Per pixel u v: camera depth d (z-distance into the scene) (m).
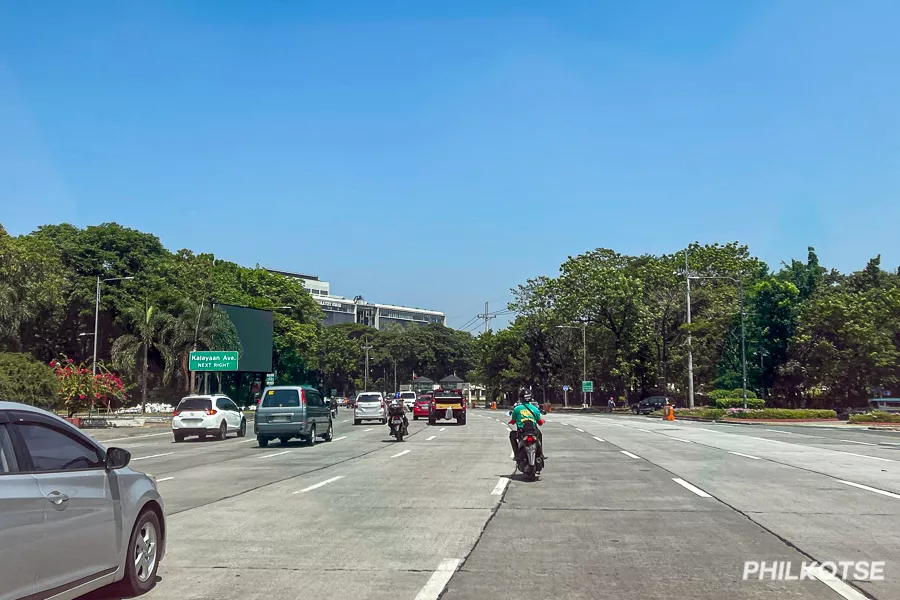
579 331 83.69
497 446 24.81
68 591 5.75
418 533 9.72
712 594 6.80
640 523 10.33
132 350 49.88
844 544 8.90
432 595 6.80
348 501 12.54
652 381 70.12
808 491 13.44
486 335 103.50
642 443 25.83
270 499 12.82
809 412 46.78
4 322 42.16
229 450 24.61
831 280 67.69
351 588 7.06
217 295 61.59
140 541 6.98
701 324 56.50
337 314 157.88
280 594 6.87
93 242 58.22
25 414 5.88
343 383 114.62
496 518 10.80
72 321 57.00
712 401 57.34
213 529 10.08
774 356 56.12
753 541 9.09
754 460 19.41
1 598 5.00
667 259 70.44
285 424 25.48
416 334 120.81
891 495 12.90
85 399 38.56
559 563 8.02
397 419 27.59
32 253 44.31
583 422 44.12
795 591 6.90
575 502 12.26
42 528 5.44
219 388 59.88
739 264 68.06
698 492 13.35
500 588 7.03
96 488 6.25
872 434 31.91
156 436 35.78
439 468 17.83
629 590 6.94
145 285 57.97
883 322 53.59
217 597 6.79
